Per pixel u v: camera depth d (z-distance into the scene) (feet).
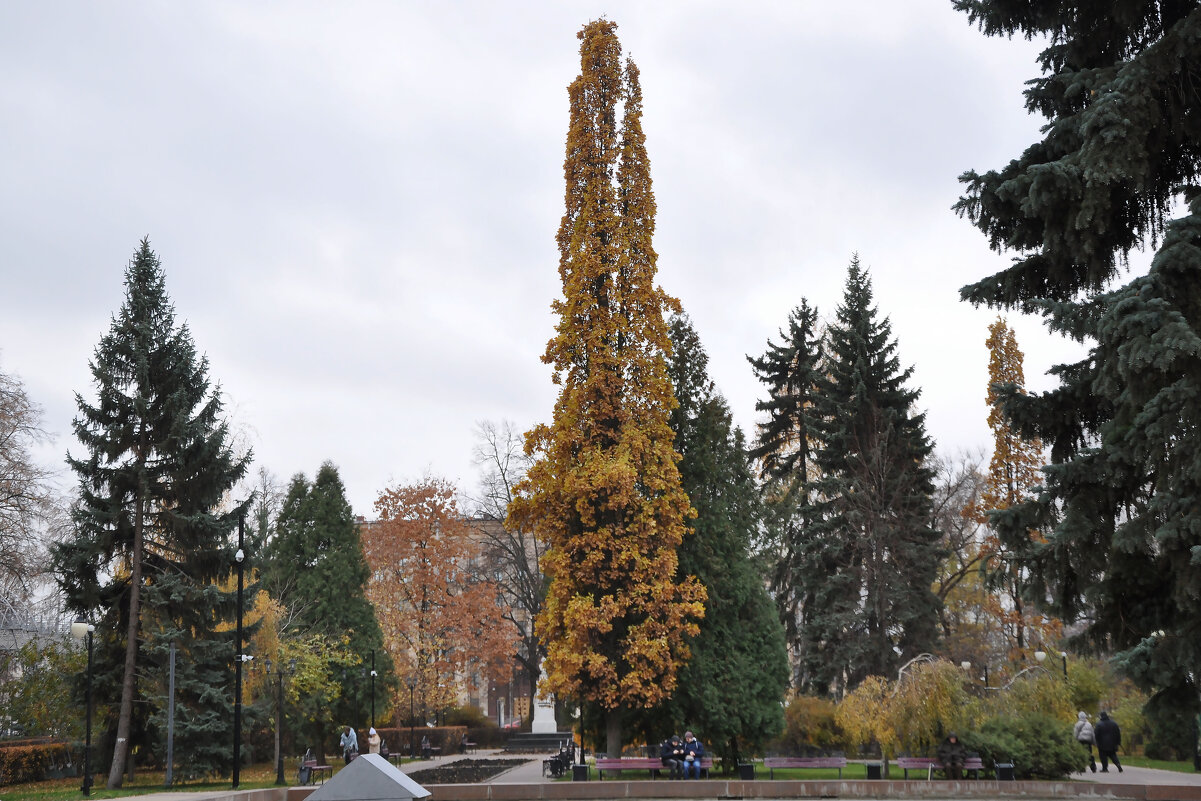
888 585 141.18
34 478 109.50
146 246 114.62
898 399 154.40
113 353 110.22
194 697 109.70
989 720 95.55
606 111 118.01
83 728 120.47
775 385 180.24
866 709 92.43
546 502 109.09
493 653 188.14
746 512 120.47
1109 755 105.19
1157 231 49.57
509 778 111.55
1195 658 41.83
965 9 51.96
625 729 114.73
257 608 125.49
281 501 189.37
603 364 109.91
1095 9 49.83
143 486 106.63
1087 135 45.24
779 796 86.17
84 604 104.73
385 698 160.04
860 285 159.22
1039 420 49.21
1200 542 40.45
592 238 113.60
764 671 111.86
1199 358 41.09
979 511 148.56
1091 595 44.78
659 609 104.53
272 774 124.67
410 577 190.80
